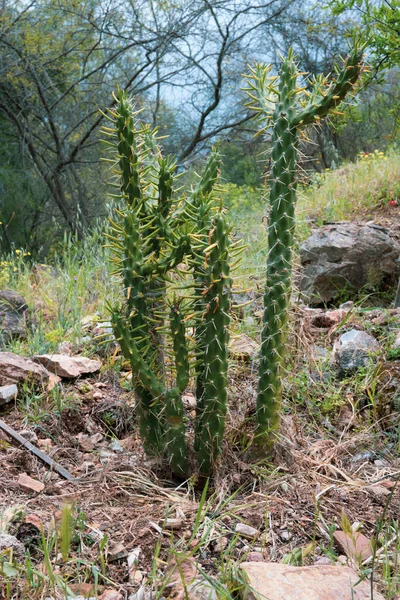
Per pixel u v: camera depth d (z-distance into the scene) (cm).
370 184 780
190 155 1364
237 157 1772
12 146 1435
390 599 204
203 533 241
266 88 294
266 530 245
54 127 1337
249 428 304
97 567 220
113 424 336
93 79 1439
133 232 268
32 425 319
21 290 550
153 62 1312
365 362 366
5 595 200
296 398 351
